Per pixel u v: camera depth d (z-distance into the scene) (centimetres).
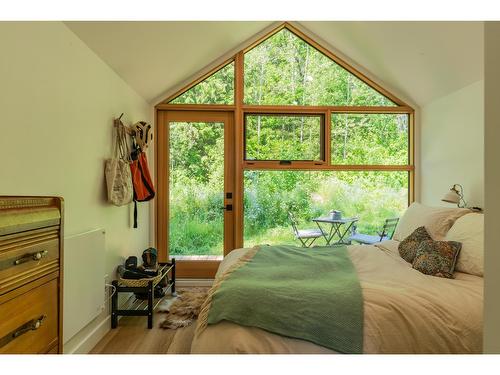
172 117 378
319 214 383
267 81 379
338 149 382
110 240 264
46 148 179
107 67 258
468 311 149
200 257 382
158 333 248
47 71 180
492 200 79
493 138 78
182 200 382
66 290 192
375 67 358
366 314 146
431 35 260
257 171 382
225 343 138
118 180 259
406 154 386
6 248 88
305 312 146
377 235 382
